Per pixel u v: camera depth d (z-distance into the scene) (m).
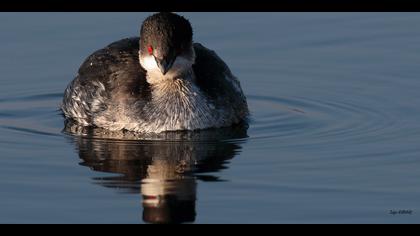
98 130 18.30
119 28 22.86
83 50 21.95
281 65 21.61
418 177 15.50
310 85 20.69
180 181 15.43
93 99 18.59
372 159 16.36
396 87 20.28
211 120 18.09
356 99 19.81
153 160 16.45
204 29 23.02
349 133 17.83
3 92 20.42
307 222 13.90
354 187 15.12
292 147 17.09
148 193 14.96
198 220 14.01
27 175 15.77
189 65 17.86
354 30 23.09
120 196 14.86
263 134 17.88
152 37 17.48
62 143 17.45
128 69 18.52
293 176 15.62
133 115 18.08
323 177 15.55
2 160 16.50
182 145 17.23
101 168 16.08
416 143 17.11
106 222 13.99
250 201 14.61
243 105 18.91
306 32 23.00
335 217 14.06
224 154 16.72
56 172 15.91
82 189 15.16
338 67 21.39
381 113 18.95
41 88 20.64
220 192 14.96
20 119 19.00
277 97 20.17
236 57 21.91
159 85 18.02
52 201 14.71
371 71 21.09
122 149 17.05
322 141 17.41
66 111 19.25
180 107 17.92
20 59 21.73
